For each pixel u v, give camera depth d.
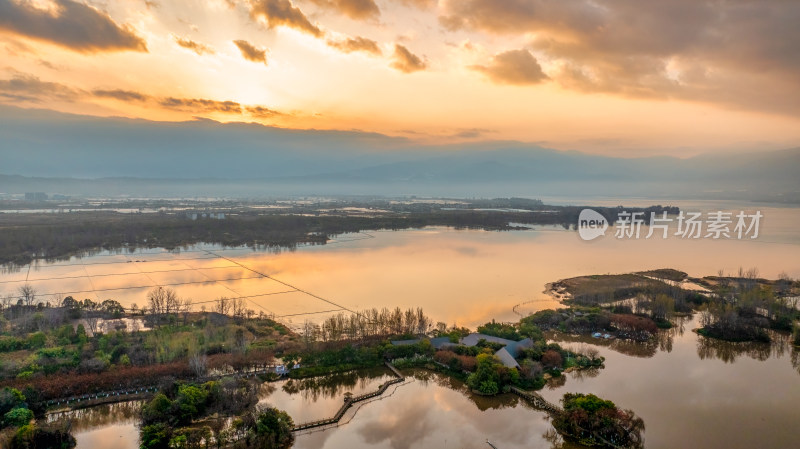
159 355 144.50
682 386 136.88
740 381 140.75
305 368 143.75
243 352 148.00
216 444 103.62
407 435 111.38
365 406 125.00
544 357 147.25
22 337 161.38
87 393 124.81
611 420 108.25
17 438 99.75
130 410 121.12
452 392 134.00
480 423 117.19
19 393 115.50
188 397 115.00
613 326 187.88
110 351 149.00
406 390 134.62
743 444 107.31
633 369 149.38
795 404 126.50
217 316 189.38
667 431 112.50
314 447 105.44
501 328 172.38
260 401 126.06
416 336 168.88
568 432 111.44
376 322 175.25
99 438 109.12
